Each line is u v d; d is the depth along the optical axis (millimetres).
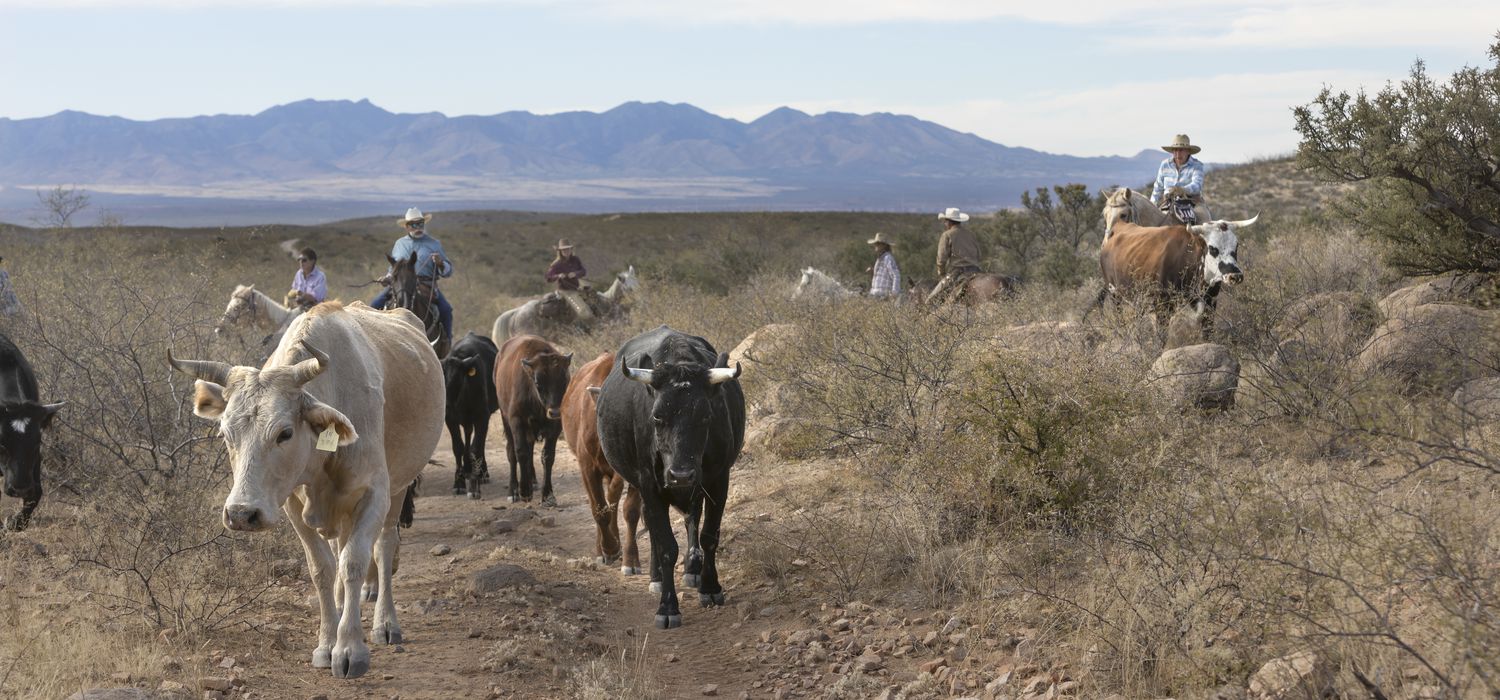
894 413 9594
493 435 17359
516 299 37219
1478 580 4707
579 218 90938
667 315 19141
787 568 8188
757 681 6355
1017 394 8031
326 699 5914
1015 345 9555
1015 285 16047
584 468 9234
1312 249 14969
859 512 8656
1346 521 5594
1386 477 6676
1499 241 11492
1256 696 4855
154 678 5859
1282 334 10477
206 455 9594
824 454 10773
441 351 14383
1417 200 11914
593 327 21656
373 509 6457
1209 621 5578
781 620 7293
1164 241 12578
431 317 15109
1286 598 5324
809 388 11203
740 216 83812
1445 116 11227
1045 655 5930
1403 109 11531
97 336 10750
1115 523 6875
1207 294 11922
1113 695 5230
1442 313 9547
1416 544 5059
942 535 7867
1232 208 37031
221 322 13984
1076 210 26547
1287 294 11672
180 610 6680
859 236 60688
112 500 8602
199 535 8164
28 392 9820
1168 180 15688
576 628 7195
